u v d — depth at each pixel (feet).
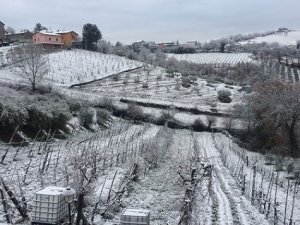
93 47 485.15
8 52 343.26
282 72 437.99
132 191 96.63
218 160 158.71
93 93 284.00
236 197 103.19
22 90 226.38
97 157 120.06
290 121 214.90
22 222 64.95
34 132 142.72
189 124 251.39
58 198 57.41
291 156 194.70
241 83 389.19
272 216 89.76
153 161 132.57
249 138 221.25
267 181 127.65
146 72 382.83
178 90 328.29
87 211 73.31
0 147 117.70
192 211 82.02
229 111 267.80
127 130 205.16
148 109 266.77
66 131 163.53
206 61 570.87
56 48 434.30
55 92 231.50
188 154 141.38
